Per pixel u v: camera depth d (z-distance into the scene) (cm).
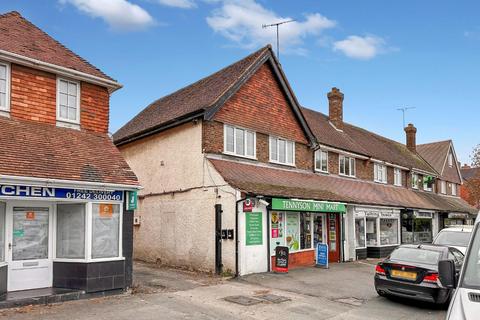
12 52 1124
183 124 1698
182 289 1225
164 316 933
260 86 1870
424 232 2941
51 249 1113
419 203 2844
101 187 1110
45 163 1052
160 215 1764
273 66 1912
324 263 1745
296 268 1681
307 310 1043
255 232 1516
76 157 1141
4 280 1005
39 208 1100
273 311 1020
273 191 1555
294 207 1583
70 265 1095
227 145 1688
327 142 2259
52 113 1207
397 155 3181
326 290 1288
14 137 1073
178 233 1670
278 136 1934
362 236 2188
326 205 1762
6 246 1029
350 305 1117
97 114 1308
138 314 938
